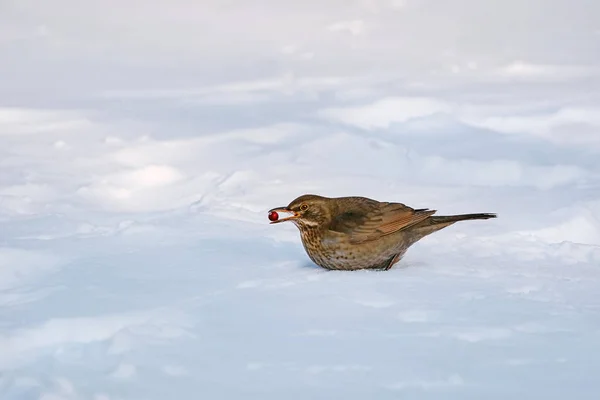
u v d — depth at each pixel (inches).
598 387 321.4
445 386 323.6
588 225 597.3
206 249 526.3
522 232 577.6
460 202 657.6
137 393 322.7
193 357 355.3
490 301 420.5
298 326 388.8
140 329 383.2
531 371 336.5
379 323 391.2
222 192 687.1
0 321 402.3
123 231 565.9
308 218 480.1
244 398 316.2
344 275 470.9
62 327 389.7
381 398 313.6
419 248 535.5
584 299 428.1
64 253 519.2
